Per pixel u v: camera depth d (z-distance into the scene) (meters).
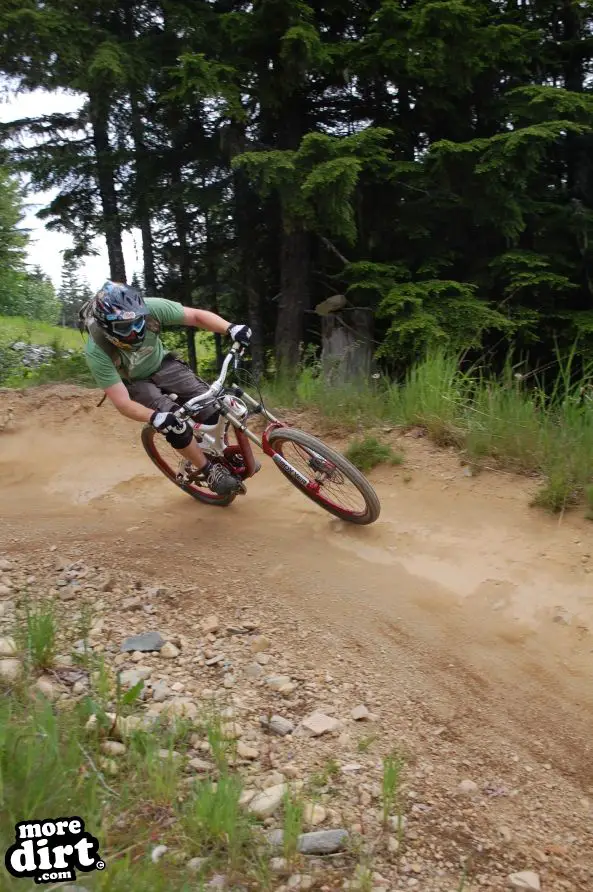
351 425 6.38
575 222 10.46
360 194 10.44
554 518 4.75
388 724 3.16
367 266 9.99
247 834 2.36
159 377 4.67
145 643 3.56
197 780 2.54
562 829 2.73
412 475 5.50
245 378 9.79
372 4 10.77
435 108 10.48
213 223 12.76
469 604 4.13
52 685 3.10
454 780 2.89
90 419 6.94
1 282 14.10
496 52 9.48
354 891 2.22
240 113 9.69
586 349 10.01
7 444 6.64
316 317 11.98
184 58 9.05
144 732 2.71
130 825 2.34
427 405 6.18
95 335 4.20
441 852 2.49
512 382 6.36
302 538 4.87
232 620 3.90
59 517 5.36
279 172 9.30
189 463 5.12
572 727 3.28
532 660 3.70
